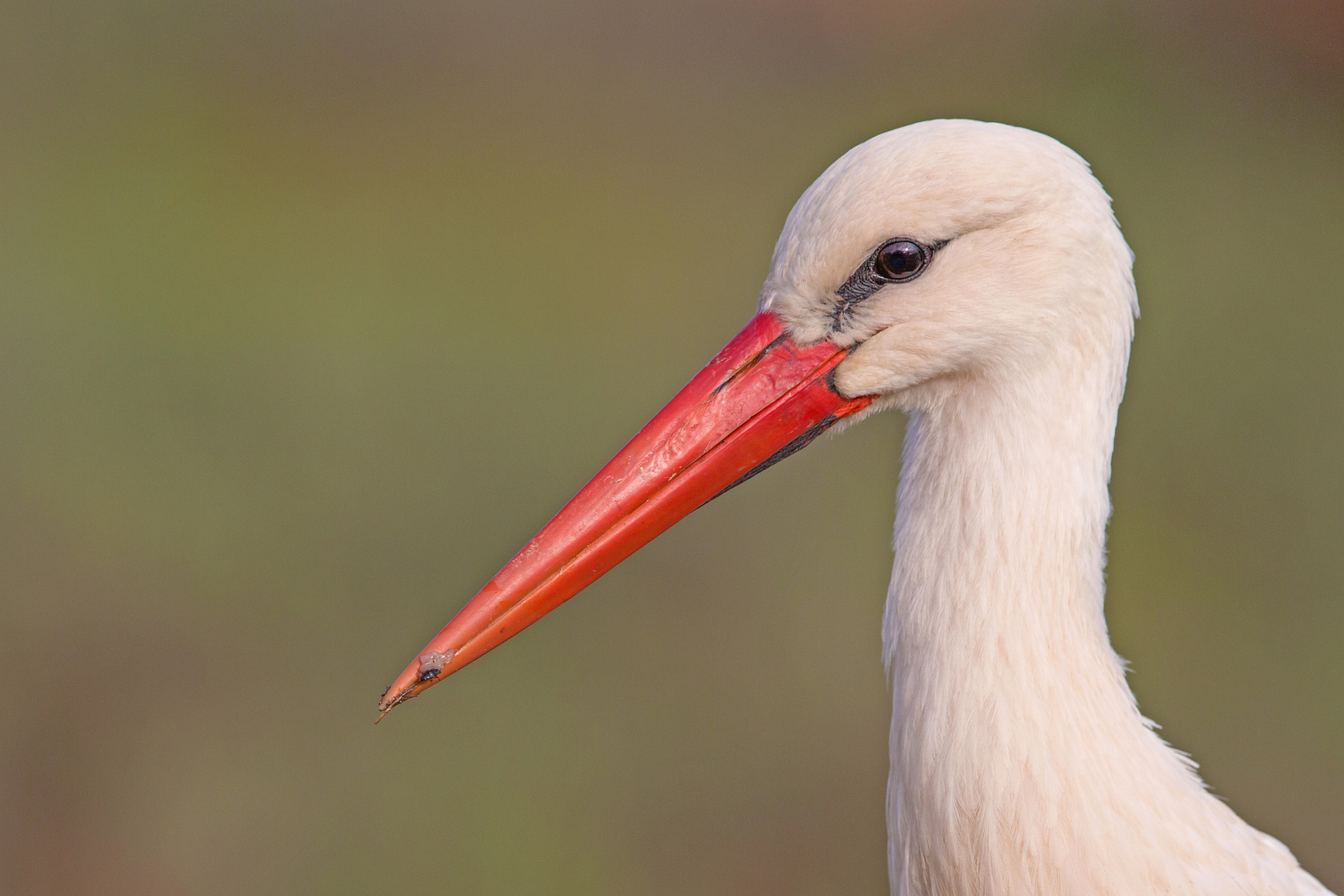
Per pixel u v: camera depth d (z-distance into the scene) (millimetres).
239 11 20469
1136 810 4152
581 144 18719
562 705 10820
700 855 9852
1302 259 14711
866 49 19672
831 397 4684
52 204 16781
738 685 11062
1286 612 11188
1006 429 4406
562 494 12930
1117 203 15680
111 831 9992
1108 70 18484
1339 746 10336
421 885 9633
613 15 20719
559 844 9797
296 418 13570
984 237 4375
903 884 4484
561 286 15750
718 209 17250
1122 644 11117
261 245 16328
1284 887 4328
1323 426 12977
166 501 12500
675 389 14375
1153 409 13086
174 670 11156
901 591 4484
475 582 12008
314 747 10602
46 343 14375
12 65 19328
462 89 19453
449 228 16797
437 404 13891
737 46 20031
